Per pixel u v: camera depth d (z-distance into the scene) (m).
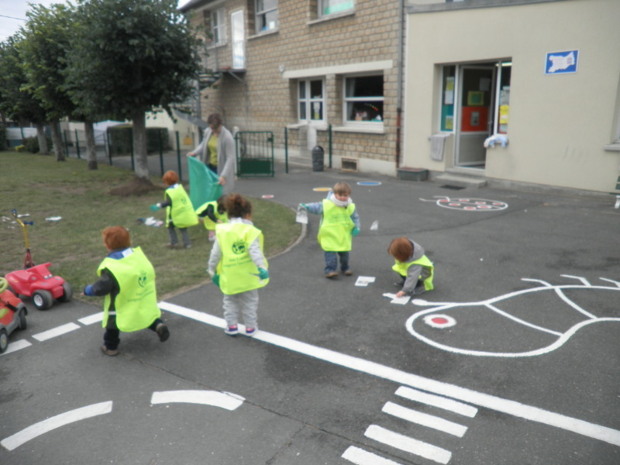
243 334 5.06
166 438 3.50
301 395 3.97
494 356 4.50
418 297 5.92
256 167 15.98
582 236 8.25
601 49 10.53
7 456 3.37
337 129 17.00
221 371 4.37
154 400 3.97
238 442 3.44
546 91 11.52
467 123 14.21
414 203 11.23
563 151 11.46
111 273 4.41
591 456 3.22
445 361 4.43
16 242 8.66
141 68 13.06
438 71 13.80
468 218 9.72
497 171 12.80
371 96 16.17
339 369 4.35
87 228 9.65
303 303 5.82
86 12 12.23
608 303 5.60
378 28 14.86
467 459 3.22
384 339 4.88
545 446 3.32
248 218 4.89
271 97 20.06
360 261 7.31
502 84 12.82
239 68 21.33
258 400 3.92
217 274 4.93
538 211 10.12
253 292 4.94
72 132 33.16
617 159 10.68
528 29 11.56
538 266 6.87
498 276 6.54
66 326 5.36
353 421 3.63
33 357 4.70
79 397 4.04
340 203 6.35
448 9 12.97
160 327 4.63
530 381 4.08
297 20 17.80
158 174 17.84
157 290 6.31
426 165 14.42
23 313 5.27
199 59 13.79
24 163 22.25
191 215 8.06
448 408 3.75
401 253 5.72
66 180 16.17
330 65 16.81
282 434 3.51
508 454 3.26
